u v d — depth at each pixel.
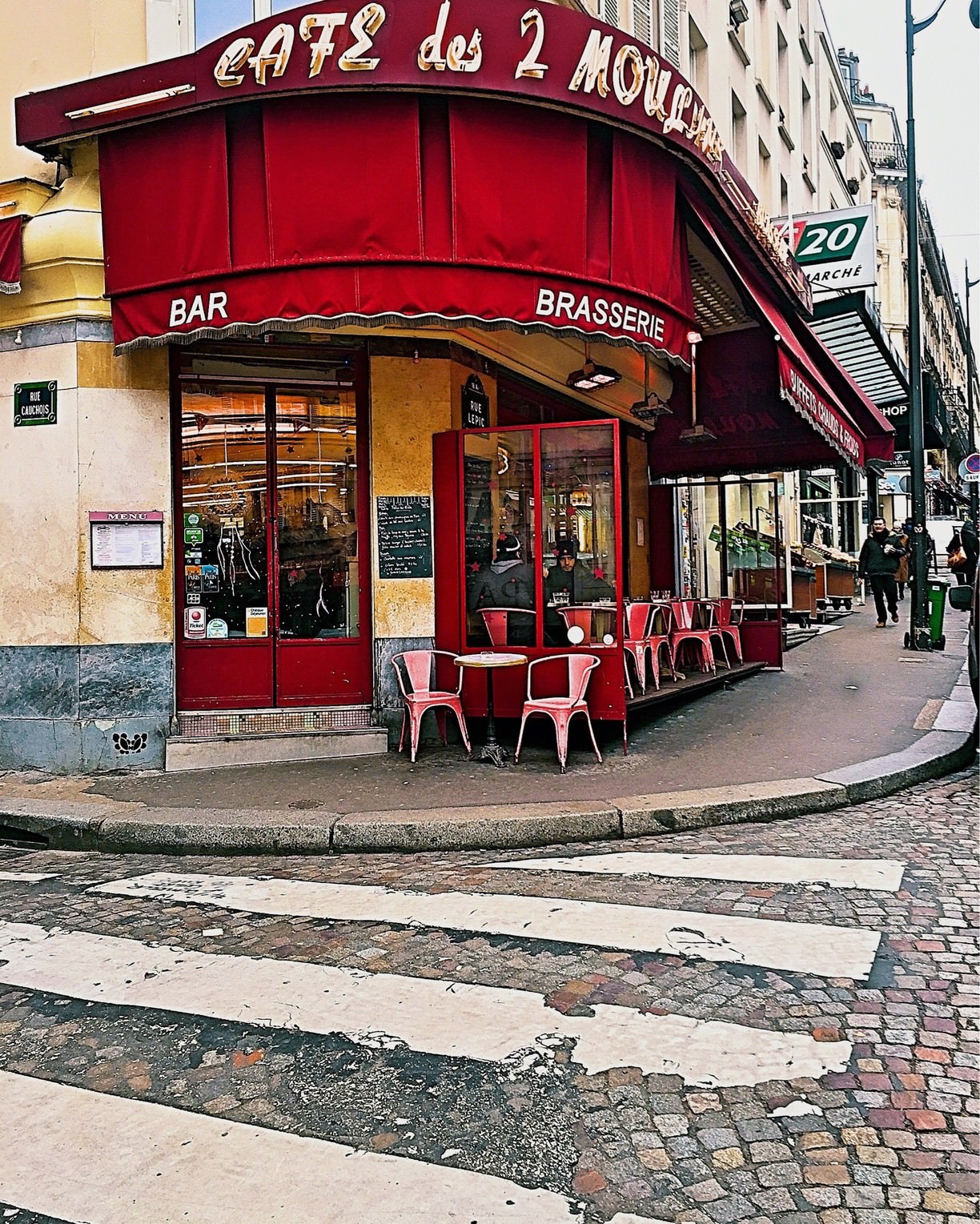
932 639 13.63
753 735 8.33
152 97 6.93
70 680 7.74
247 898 5.01
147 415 7.89
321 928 4.50
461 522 8.27
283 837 6.00
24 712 7.86
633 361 11.50
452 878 5.23
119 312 7.32
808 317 10.79
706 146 7.75
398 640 8.40
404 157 6.66
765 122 19.56
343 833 5.97
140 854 6.14
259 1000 3.72
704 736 8.34
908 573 22.47
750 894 4.73
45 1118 2.97
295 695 8.41
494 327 6.86
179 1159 2.74
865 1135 2.75
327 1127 2.87
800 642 14.81
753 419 11.94
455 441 8.29
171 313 7.07
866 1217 2.42
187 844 6.10
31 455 7.87
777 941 4.13
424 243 6.68
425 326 6.76
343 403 8.60
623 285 7.27
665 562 13.59
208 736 7.98
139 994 3.81
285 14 6.54
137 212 7.16
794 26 22.61
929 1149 2.69
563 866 5.33
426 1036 3.40
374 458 8.37
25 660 7.87
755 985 3.71
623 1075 3.10
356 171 6.67
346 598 8.63
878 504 33.69
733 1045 3.27
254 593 8.41
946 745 7.66
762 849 5.55
